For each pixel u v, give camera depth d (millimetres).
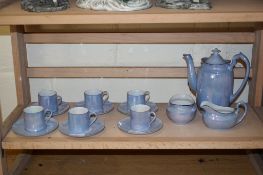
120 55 1460
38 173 1368
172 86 1500
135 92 1336
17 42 1370
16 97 1514
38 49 1457
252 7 1099
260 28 1336
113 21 1034
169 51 1451
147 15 1025
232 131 1207
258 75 1378
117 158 1478
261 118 1294
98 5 1075
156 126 1231
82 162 1448
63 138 1166
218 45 1443
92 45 1447
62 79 1498
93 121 1245
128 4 1068
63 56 1465
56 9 1080
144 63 1469
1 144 1149
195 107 1274
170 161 1454
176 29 1407
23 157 1438
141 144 1140
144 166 1415
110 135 1185
